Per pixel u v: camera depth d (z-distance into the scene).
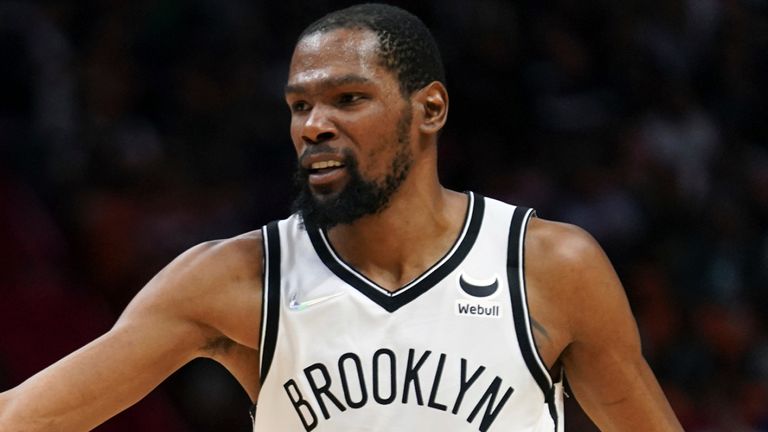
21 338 22.23
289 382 9.34
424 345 9.25
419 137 9.50
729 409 23.77
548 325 9.47
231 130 27.30
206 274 9.53
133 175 25.61
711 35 30.33
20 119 26.23
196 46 28.11
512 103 28.62
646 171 27.45
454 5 29.45
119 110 26.84
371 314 9.30
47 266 23.67
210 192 26.08
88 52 27.30
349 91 9.12
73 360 9.23
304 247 9.64
